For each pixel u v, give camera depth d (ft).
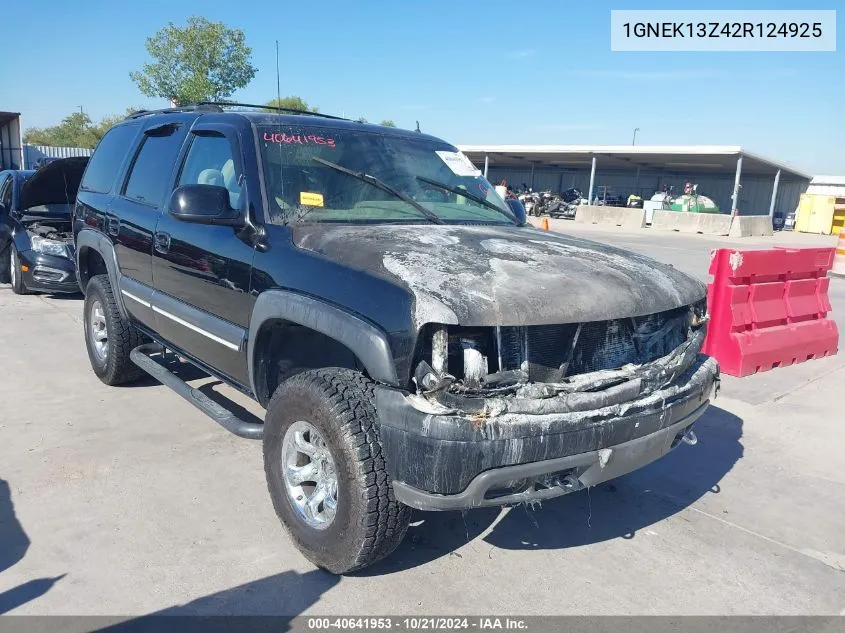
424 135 15.62
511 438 8.63
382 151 13.98
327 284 10.00
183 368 19.97
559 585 10.49
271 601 9.72
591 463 9.39
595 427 9.23
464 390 8.73
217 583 10.05
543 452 8.87
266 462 11.06
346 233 11.06
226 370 12.92
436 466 8.55
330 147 13.32
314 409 9.78
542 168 145.89
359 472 9.28
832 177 120.98
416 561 10.93
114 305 17.35
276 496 10.91
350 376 10.00
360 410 9.51
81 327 25.30
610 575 10.82
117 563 10.41
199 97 89.51
